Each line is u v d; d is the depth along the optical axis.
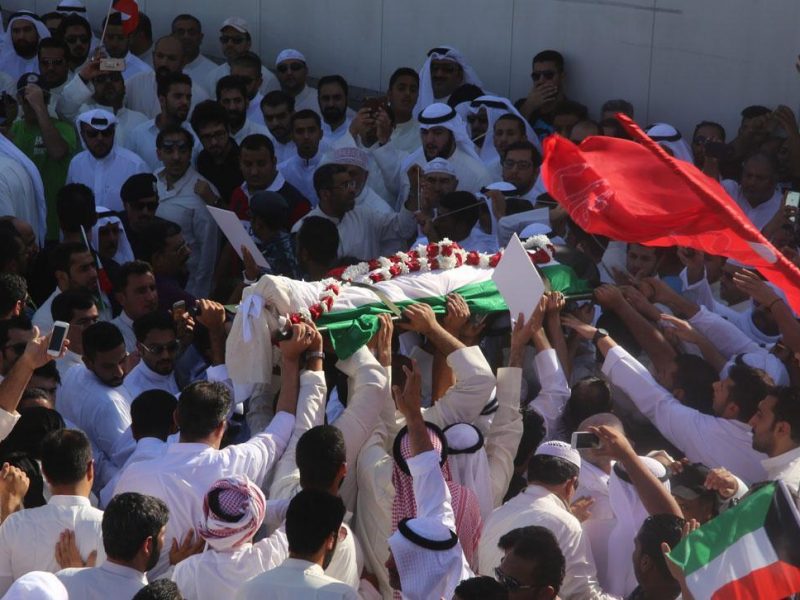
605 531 5.30
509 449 5.39
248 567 4.52
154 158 10.25
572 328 6.39
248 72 10.91
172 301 7.73
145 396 5.59
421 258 5.99
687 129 9.80
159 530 4.42
